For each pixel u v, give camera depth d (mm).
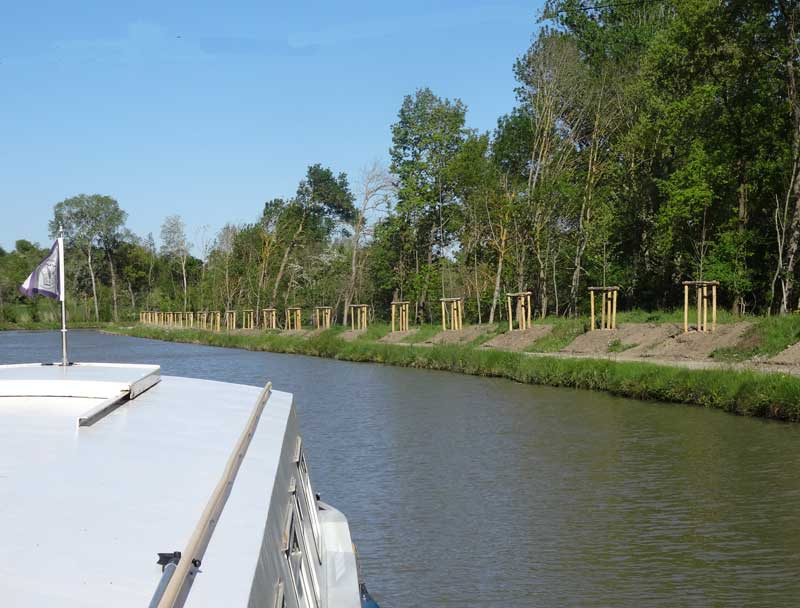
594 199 54719
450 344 48500
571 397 28406
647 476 16234
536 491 15289
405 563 11539
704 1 45844
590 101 55625
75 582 2625
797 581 10578
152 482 3803
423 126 70188
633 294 56469
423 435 21500
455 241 68875
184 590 2686
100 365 6754
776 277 42250
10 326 125000
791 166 44656
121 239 141875
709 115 47031
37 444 4203
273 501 4117
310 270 89312
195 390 6570
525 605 9977
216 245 106688
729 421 22141
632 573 10977
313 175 118812
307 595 4785
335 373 41156
